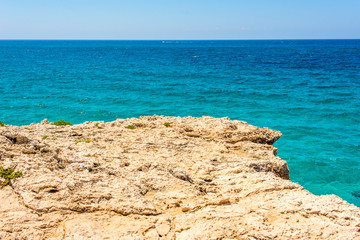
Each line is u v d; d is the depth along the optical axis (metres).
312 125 37.84
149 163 13.37
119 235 8.74
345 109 45.50
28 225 8.70
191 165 14.17
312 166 26.38
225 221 9.64
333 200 11.04
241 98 54.03
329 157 28.12
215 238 8.88
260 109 46.22
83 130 18.59
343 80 73.25
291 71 92.19
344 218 9.86
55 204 9.53
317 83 69.38
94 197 10.11
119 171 12.23
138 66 109.56
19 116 41.72
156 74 86.44
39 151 12.12
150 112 44.81
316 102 50.31
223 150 16.64
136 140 17.08
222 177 12.89
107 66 108.88
